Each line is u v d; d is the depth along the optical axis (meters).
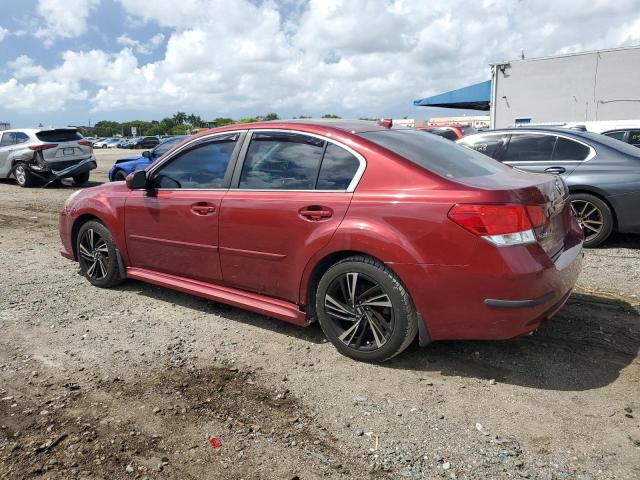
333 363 3.60
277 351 3.81
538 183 3.35
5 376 3.48
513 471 2.47
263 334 4.11
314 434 2.81
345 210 3.47
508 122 18.92
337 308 3.64
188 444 2.74
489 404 3.04
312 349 3.82
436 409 3.01
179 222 4.40
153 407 3.09
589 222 6.61
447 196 3.15
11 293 5.17
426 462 2.56
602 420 2.85
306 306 3.80
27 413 3.04
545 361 3.53
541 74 17.94
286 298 3.90
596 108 17.11
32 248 7.25
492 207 3.02
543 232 3.20
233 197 4.05
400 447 2.68
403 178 3.35
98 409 3.08
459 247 3.09
